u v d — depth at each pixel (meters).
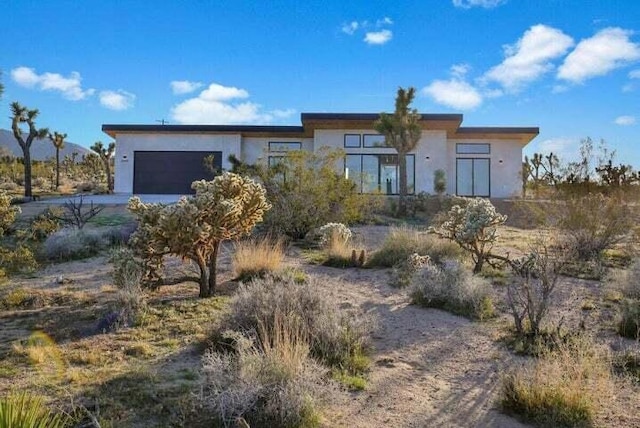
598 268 9.84
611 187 13.59
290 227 14.20
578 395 4.18
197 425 3.80
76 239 11.90
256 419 3.87
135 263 7.50
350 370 5.09
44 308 7.39
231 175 8.01
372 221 18.11
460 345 6.00
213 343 5.42
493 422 4.10
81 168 62.81
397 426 4.01
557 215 12.34
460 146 30.36
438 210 22.00
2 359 5.20
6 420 2.95
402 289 8.75
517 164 30.17
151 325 6.40
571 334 5.82
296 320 5.41
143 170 30.75
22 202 25.03
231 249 12.09
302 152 15.32
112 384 4.49
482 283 7.83
